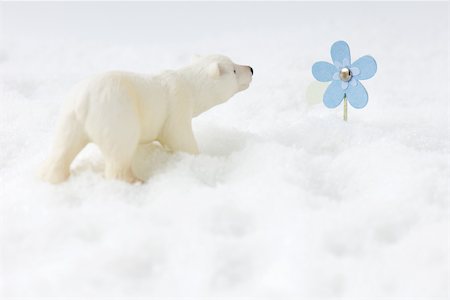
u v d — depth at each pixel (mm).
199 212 687
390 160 729
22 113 828
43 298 646
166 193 704
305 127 784
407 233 676
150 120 725
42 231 677
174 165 728
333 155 757
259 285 652
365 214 684
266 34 1133
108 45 1102
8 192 709
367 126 789
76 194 706
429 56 994
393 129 798
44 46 1071
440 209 688
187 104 738
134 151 714
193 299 647
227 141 765
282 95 884
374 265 657
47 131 804
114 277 655
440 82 927
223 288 652
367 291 647
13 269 661
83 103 705
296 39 1067
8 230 678
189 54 1040
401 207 688
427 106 866
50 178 711
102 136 706
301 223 677
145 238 670
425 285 647
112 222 683
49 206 696
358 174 725
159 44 1113
